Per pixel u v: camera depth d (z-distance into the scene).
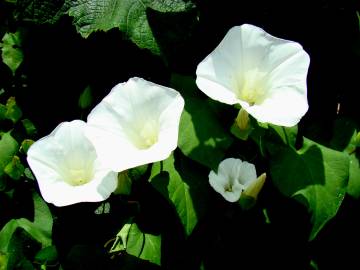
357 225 0.31
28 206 0.31
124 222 0.29
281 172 0.27
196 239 0.30
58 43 0.33
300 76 0.25
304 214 0.29
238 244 0.31
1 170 0.30
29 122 0.32
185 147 0.26
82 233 0.31
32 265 0.29
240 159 0.28
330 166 0.27
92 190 0.25
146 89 0.25
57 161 0.26
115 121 0.25
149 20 0.27
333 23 0.31
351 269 0.32
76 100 0.33
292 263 0.32
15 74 0.33
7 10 0.33
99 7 0.27
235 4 0.30
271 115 0.24
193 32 0.30
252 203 0.27
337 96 0.32
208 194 0.28
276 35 0.31
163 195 0.27
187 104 0.27
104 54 0.32
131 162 0.23
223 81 0.25
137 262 0.30
